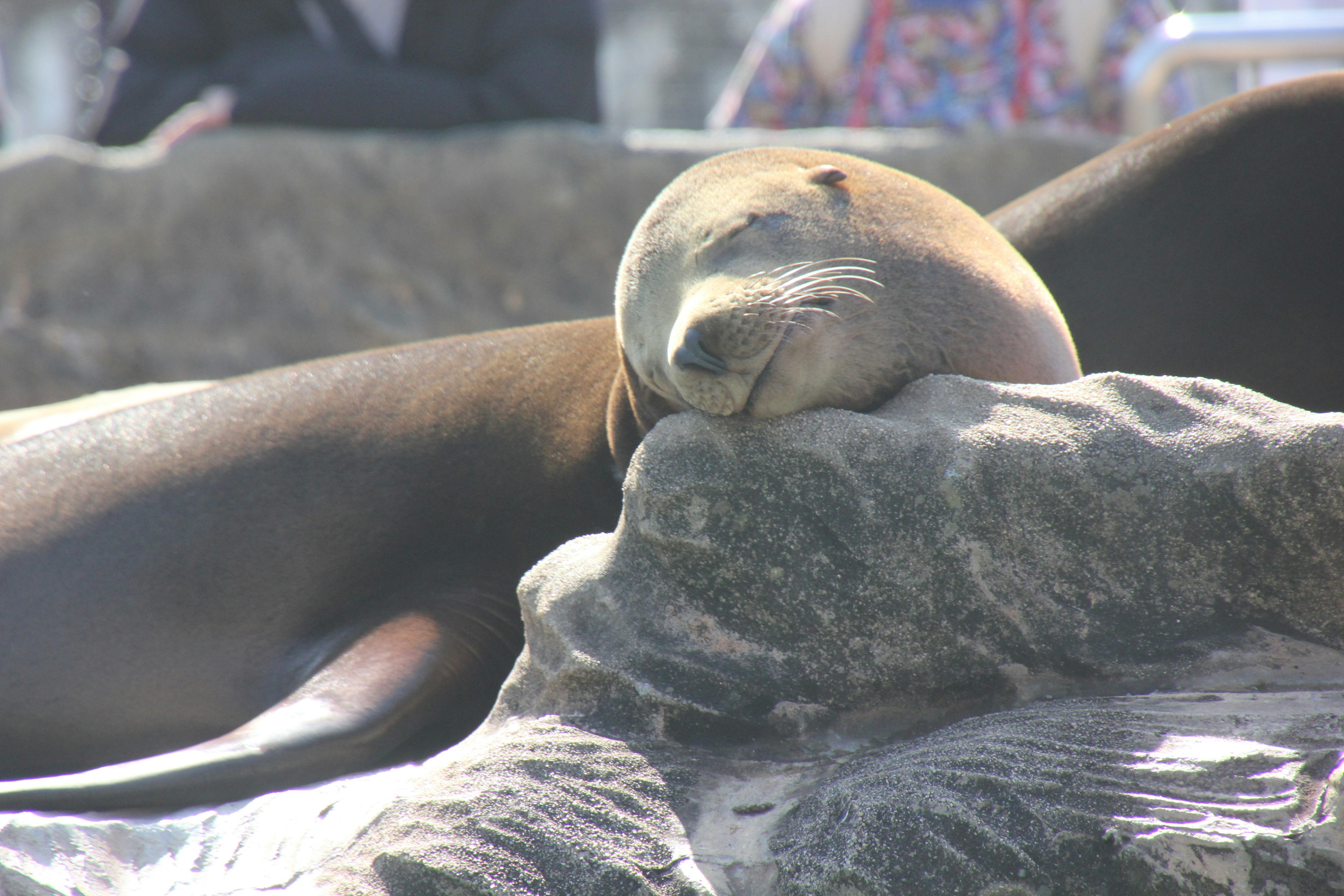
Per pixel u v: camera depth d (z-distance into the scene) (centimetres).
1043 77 2006
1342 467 587
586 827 611
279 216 2042
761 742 664
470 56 2139
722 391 689
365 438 988
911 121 2041
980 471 639
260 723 794
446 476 962
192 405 1042
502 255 2078
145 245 2034
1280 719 561
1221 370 1016
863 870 558
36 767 970
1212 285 1013
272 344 2055
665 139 2108
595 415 945
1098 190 1071
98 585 962
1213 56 1861
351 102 2059
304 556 955
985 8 2019
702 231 782
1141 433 636
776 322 696
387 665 848
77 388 2023
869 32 2050
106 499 992
